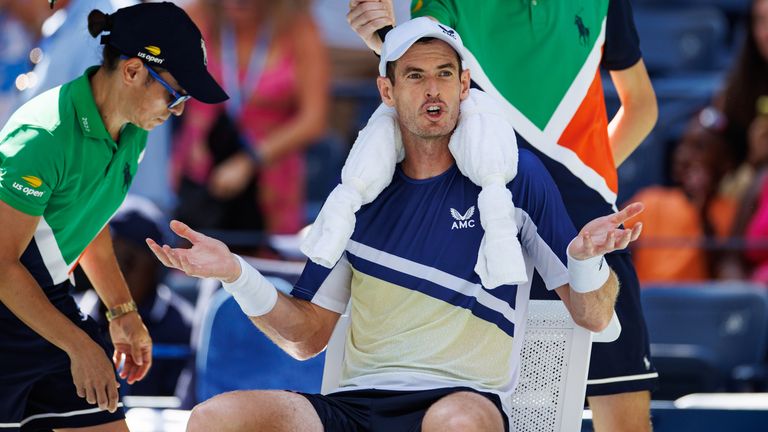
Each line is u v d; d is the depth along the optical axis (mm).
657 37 33656
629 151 17766
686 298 24625
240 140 28312
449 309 14367
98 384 15602
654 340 24594
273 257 25688
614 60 17062
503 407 14297
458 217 14438
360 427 14195
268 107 28672
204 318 20875
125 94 15445
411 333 14422
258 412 13633
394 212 14633
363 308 14688
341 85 30984
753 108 29016
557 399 14867
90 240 16406
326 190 30641
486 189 14086
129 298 17516
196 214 28031
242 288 14094
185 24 15445
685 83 32219
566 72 16031
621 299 16547
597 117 16391
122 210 23000
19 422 16531
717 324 24500
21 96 26219
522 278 13773
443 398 13773
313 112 28938
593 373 16547
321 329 14867
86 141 15562
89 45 22781
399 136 14672
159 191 27922
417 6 15844
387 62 14555
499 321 14359
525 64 15883
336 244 14227
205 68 15562
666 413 19938
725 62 33594
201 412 13594
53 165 15273
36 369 16344
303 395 14086
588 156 16266
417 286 14438
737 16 34906
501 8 15828
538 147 15984
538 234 14406
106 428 17031
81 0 23203
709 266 27641
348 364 14836
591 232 13492
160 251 13734
